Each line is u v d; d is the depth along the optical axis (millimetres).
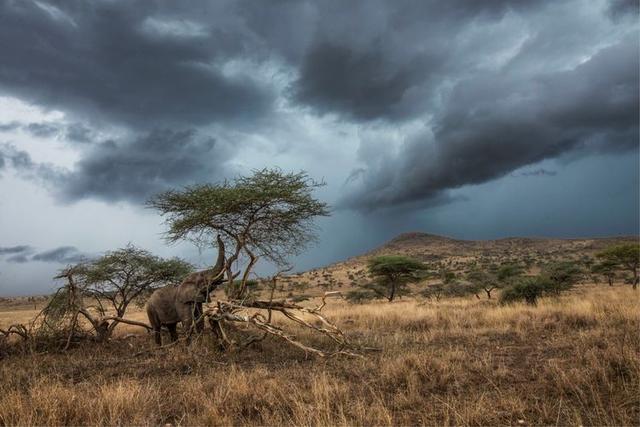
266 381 7277
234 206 12719
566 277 31953
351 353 9555
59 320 13297
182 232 13289
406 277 47500
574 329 12273
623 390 5871
